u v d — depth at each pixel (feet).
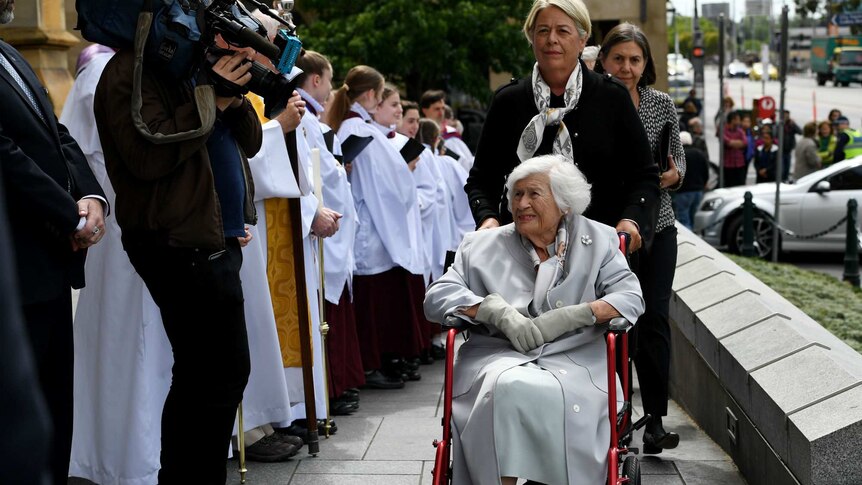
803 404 13.74
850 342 26.86
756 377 15.43
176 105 12.66
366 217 23.94
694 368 20.48
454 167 30.78
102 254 15.17
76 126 15.48
